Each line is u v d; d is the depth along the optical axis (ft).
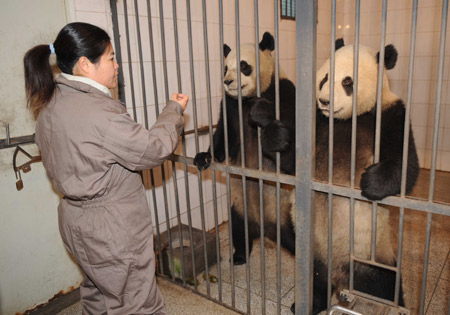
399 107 7.66
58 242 9.73
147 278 6.79
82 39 5.91
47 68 6.12
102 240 6.24
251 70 10.14
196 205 13.19
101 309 7.67
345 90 7.97
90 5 9.31
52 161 6.18
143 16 10.61
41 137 6.33
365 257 8.10
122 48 10.21
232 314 8.86
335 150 8.30
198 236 11.32
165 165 11.85
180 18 11.59
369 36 19.98
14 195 8.77
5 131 8.49
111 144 5.77
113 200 6.30
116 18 9.79
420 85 18.74
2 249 8.73
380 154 7.36
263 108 7.41
